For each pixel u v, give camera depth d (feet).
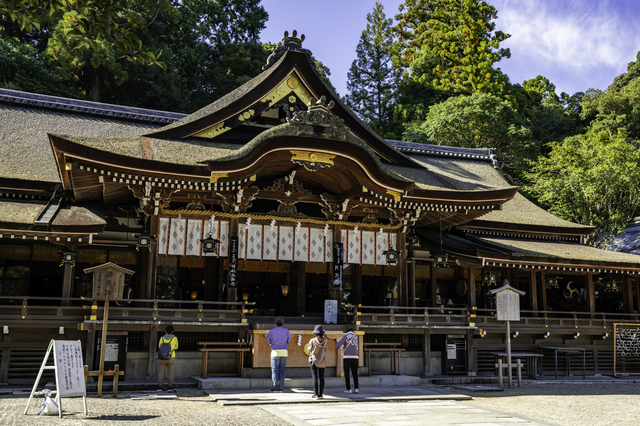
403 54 206.08
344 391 42.06
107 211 57.31
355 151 51.62
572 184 102.17
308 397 37.45
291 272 67.36
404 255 60.54
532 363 63.21
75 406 32.35
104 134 74.02
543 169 109.91
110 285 37.99
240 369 47.14
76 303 57.93
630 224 116.98
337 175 55.11
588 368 67.77
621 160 99.35
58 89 128.36
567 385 55.47
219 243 53.06
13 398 36.58
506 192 58.90
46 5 24.12
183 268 60.85
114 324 45.39
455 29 182.50
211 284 58.44
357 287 68.03
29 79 123.44
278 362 40.68
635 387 55.83
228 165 48.14
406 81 187.73
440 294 72.23
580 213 103.65
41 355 46.29
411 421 28.78
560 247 75.72
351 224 58.54
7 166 57.77
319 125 50.65
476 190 58.08
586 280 70.54
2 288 54.70
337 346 41.37
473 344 60.59
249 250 54.29
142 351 46.98
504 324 61.57
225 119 57.26
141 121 81.71
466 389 47.62
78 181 49.93
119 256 59.00
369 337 57.67
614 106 169.78
